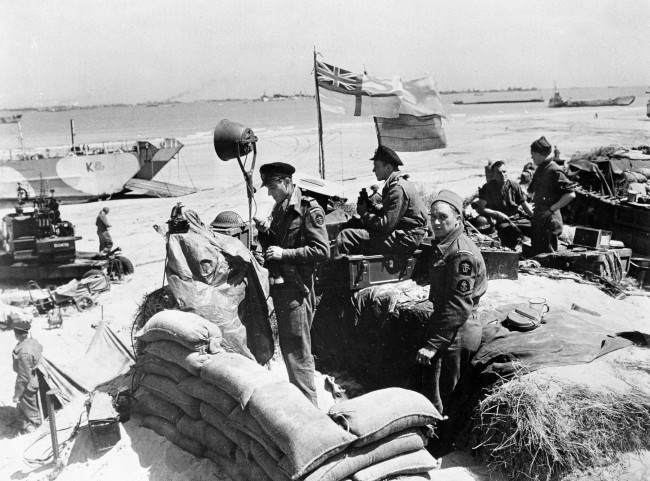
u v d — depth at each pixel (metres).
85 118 135.75
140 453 4.76
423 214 6.32
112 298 10.64
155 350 4.92
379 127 9.70
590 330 5.09
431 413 3.99
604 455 4.03
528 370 4.54
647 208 9.44
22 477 4.92
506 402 4.32
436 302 4.96
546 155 8.30
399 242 6.21
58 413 5.99
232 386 4.09
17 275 11.50
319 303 6.63
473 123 60.72
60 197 23.45
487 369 4.74
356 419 3.74
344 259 6.25
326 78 9.27
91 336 8.65
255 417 3.80
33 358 5.95
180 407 4.68
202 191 24.83
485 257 7.20
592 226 10.70
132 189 25.50
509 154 31.73
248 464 4.00
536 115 74.75
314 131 57.97
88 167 23.61
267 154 36.62
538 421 4.07
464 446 4.75
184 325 4.62
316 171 26.88
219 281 5.15
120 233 17.11
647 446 4.14
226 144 5.39
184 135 64.50
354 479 3.63
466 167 26.59
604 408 4.10
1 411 6.30
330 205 8.02
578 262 8.02
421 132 9.66
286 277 5.07
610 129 44.69
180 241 5.12
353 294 6.26
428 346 4.85
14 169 22.56
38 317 9.76
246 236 6.92
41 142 55.34
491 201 9.82
